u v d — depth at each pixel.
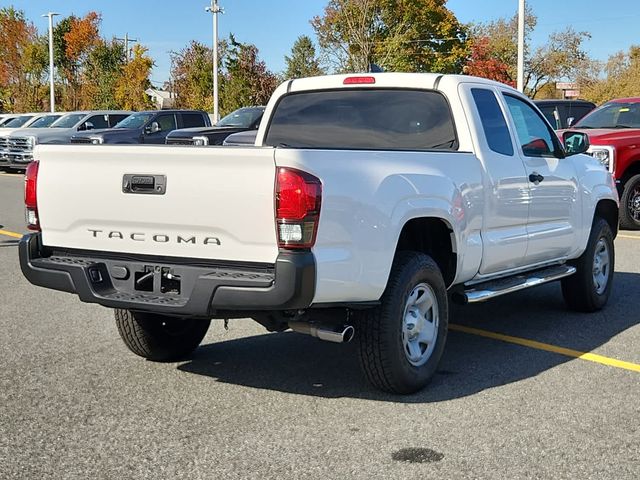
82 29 51.88
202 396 5.19
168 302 4.65
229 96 46.88
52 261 5.14
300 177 4.36
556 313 7.72
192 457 4.20
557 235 6.89
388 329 4.94
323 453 4.25
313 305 4.57
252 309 4.45
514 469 4.05
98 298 4.88
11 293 8.40
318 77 6.62
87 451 4.28
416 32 52.06
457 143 5.97
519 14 28.19
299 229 4.37
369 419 4.76
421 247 5.68
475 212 5.78
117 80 50.94
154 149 4.69
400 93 6.25
